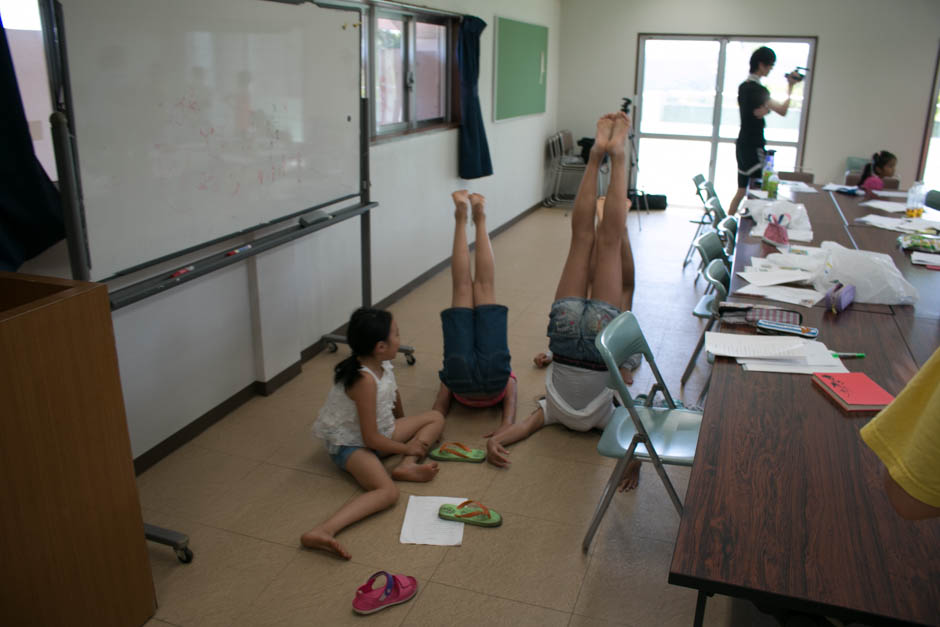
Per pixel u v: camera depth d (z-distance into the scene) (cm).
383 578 222
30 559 167
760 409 189
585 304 294
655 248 655
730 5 801
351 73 366
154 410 283
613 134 293
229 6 274
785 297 285
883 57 770
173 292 286
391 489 258
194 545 238
